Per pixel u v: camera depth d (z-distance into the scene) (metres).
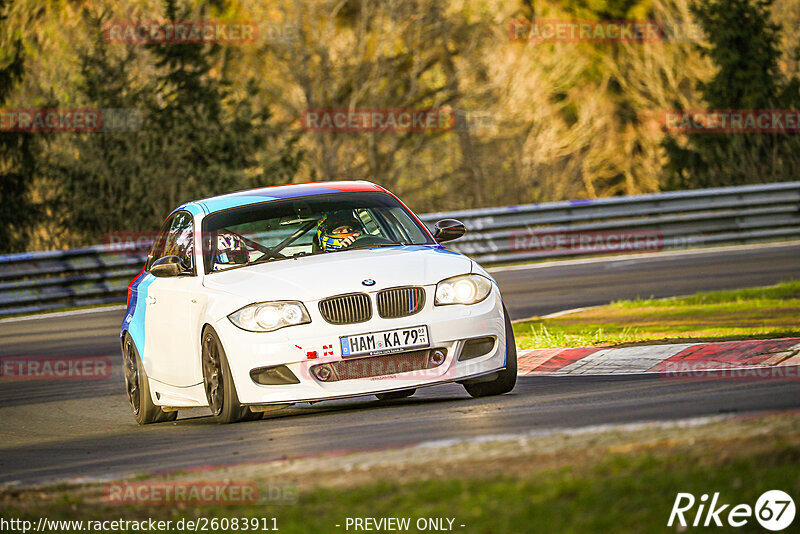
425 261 29.67
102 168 101.69
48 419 35.53
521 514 14.76
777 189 86.75
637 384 29.00
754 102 109.81
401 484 16.78
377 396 34.09
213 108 108.62
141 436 29.16
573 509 14.72
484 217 81.88
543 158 140.88
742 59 111.00
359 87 136.50
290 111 134.12
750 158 109.00
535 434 19.92
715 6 112.00
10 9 109.31
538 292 63.25
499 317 29.38
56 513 18.25
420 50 140.12
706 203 85.75
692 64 146.25
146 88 107.62
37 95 113.31
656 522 14.13
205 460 22.53
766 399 22.70
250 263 31.02
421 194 143.00
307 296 28.19
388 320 28.12
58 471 23.84
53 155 103.81
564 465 16.83
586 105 144.00
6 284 74.44
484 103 137.12
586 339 39.00
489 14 136.38
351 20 138.62
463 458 18.08
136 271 79.00
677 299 52.09
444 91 137.75
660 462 16.25
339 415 28.41
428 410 27.47
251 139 108.12
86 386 42.91
